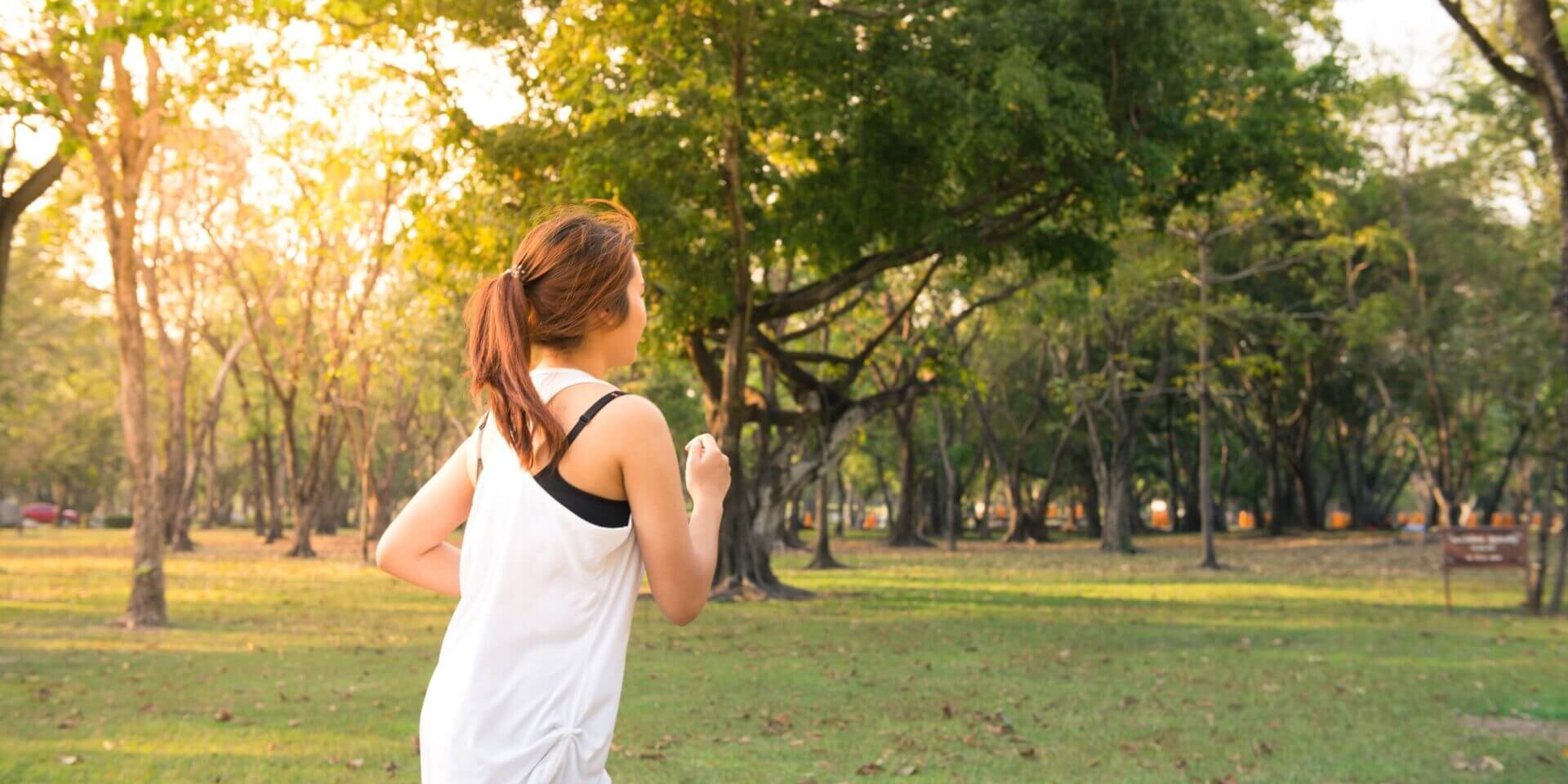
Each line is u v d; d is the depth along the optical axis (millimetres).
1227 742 8789
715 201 20203
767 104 18297
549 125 19484
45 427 61281
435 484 2186
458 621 1980
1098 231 21547
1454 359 42406
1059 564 38781
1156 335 45875
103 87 16469
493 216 20141
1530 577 20641
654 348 23109
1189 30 20156
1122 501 46281
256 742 8562
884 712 10055
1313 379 52656
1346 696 11141
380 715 9852
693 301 19812
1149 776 7582
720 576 23531
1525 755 8336
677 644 15469
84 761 7812
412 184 23391
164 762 7820
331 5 15078
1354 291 45312
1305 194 23344
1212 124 21359
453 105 19656
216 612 19906
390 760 7926
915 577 31609
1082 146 18891
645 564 1981
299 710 10047
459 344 34938
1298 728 9398
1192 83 21234
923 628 17734
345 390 39062
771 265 22375
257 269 41188
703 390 23828
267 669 12758
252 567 34344
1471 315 40938
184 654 14055
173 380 44438
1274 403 55812
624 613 1968
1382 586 27609
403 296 35062
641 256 19172
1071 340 47031
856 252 20594
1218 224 34750
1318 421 61406
